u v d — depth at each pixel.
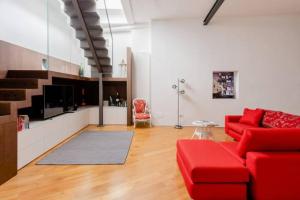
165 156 3.87
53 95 4.72
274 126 4.02
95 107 7.09
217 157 2.50
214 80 6.99
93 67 7.12
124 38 7.48
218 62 6.79
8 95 3.29
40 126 3.79
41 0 5.24
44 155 3.83
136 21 7.05
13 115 2.91
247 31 6.70
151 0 5.46
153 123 7.00
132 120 7.05
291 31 6.64
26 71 4.06
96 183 2.76
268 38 6.68
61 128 4.73
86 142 4.75
